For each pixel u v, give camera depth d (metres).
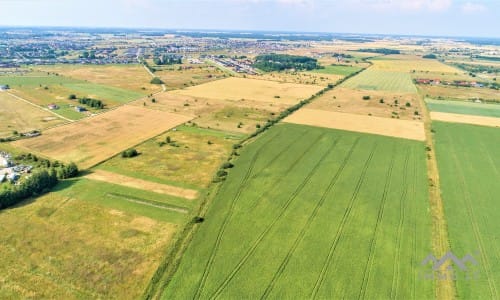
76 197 75.12
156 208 71.44
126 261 55.53
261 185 81.25
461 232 63.94
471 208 72.38
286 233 62.94
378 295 49.00
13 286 50.28
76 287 50.28
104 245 59.34
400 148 106.75
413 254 57.66
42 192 76.94
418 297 48.75
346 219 67.69
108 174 87.06
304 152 102.44
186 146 107.50
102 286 50.44
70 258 56.03
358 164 94.12
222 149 105.69
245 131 122.88
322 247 59.16
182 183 82.75
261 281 51.34
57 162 93.25
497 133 123.12
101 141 111.12
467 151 105.19
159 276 51.97
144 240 60.81
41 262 55.12
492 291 50.06
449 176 87.56
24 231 62.88
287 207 71.81
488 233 63.75
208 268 53.88
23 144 107.00
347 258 56.47
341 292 49.47
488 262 56.09
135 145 107.81
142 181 83.44
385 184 82.62
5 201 70.31
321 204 73.12
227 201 73.75
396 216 68.88
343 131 123.06
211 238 61.09
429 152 103.88
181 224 65.50
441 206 73.00
